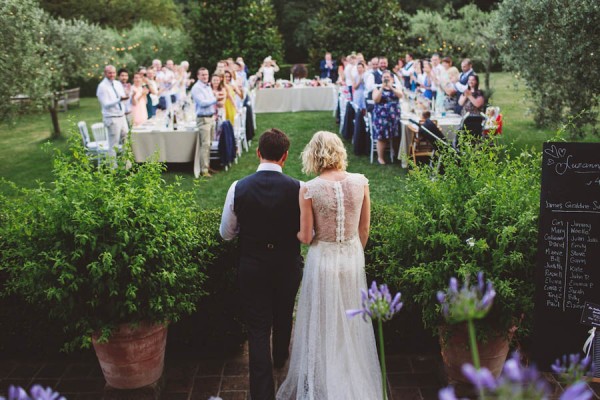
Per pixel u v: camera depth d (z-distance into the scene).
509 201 3.17
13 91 8.84
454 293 1.32
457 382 3.25
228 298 3.67
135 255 2.99
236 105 9.97
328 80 15.45
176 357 3.78
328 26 19.14
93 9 23.78
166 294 3.05
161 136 8.45
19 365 3.72
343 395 3.00
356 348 3.09
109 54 13.59
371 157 8.95
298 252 3.18
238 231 3.18
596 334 2.97
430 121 7.66
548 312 3.02
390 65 18.48
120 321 3.07
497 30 9.07
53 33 12.13
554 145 2.92
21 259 3.21
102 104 8.23
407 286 3.25
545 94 8.67
